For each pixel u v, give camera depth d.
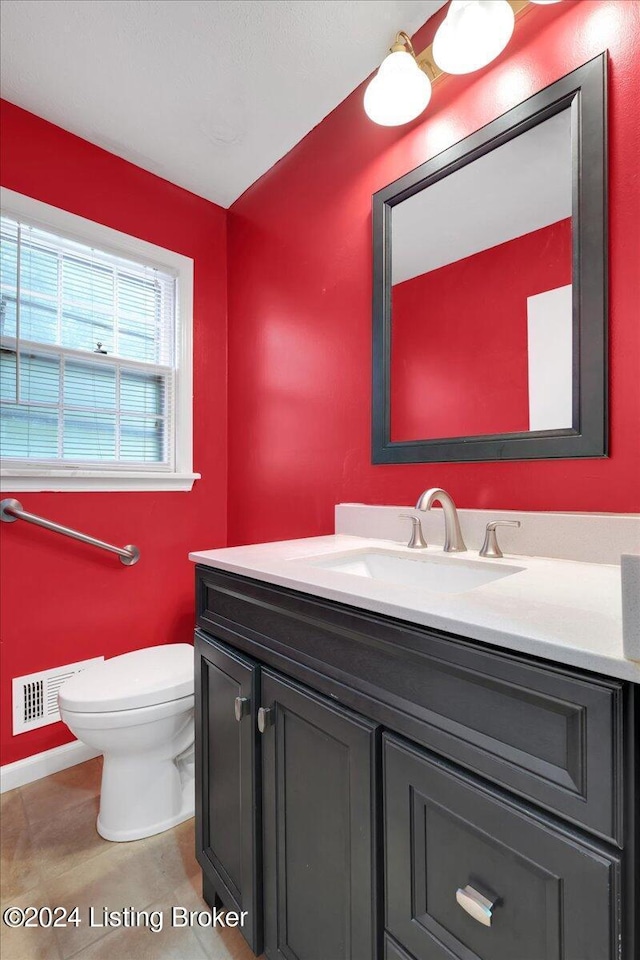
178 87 1.52
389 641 0.68
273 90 1.54
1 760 1.57
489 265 1.17
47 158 1.68
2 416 1.64
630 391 0.94
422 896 0.63
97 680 1.36
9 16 1.28
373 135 1.48
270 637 0.93
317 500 1.69
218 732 1.08
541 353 1.07
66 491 1.74
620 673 0.45
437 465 1.30
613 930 0.45
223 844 1.06
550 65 1.06
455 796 0.59
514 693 0.54
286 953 0.87
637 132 0.93
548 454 1.05
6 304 1.63
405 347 1.37
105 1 1.25
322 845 0.79
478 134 1.18
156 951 1.02
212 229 2.16
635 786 0.45
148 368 2.00
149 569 1.95
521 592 0.73
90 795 1.55
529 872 0.51
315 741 0.80
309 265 1.72
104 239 1.82
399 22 1.31
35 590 1.66
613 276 0.96
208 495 2.14
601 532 0.96
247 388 2.06
